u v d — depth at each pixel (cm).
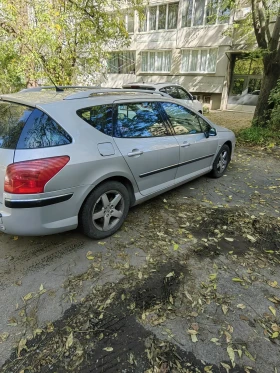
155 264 242
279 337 176
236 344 170
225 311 194
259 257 255
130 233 289
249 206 360
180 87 972
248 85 1535
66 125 231
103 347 167
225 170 483
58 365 156
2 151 215
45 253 253
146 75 1834
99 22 764
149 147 299
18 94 270
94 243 270
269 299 206
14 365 155
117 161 263
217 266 241
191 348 167
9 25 668
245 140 753
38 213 215
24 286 213
